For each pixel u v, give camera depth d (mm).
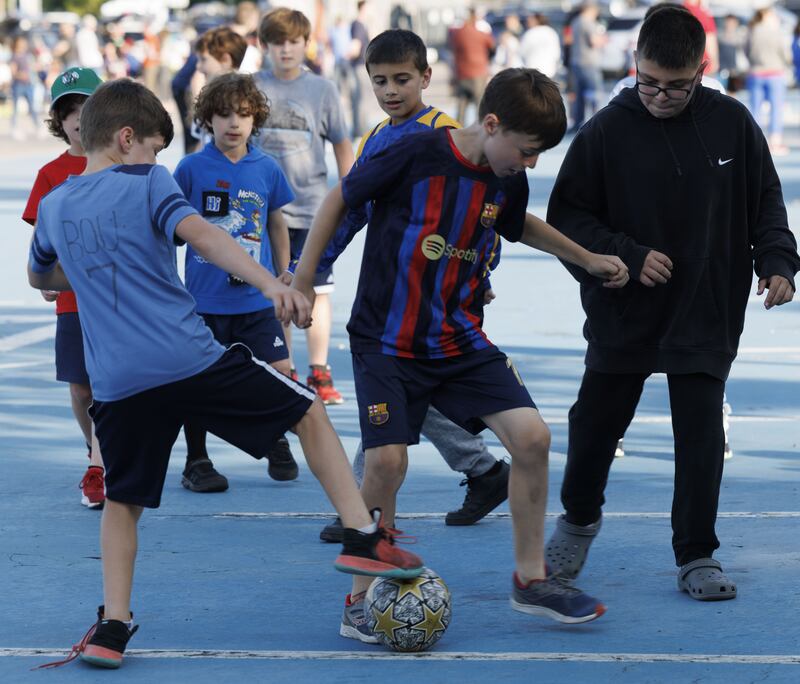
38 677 5875
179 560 7574
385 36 8211
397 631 6098
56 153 37125
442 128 6199
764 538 7887
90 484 8641
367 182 6148
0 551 7738
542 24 42375
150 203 5902
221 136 9180
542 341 14141
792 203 24719
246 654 6145
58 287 6484
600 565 7469
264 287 5699
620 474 9406
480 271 6371
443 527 8250
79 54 51781
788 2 61656
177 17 87375
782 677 5816
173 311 5918
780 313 15844
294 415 5980
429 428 8164
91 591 7066
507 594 7012
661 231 6695
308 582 7203
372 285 6293
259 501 8859
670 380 6906
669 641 6277
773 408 11367
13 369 13062
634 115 6730
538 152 5980
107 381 5895
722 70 37438
